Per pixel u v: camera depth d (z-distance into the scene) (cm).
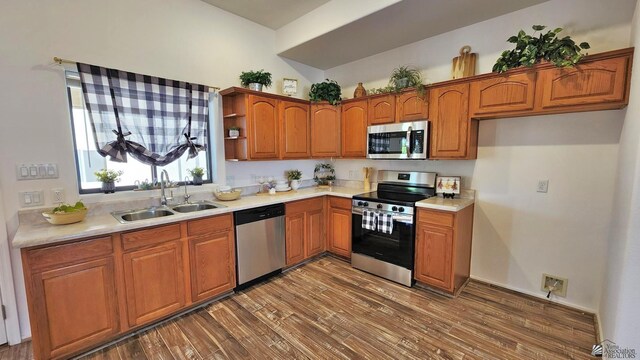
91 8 224
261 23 343
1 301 198
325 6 299
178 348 197
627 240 150
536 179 253
